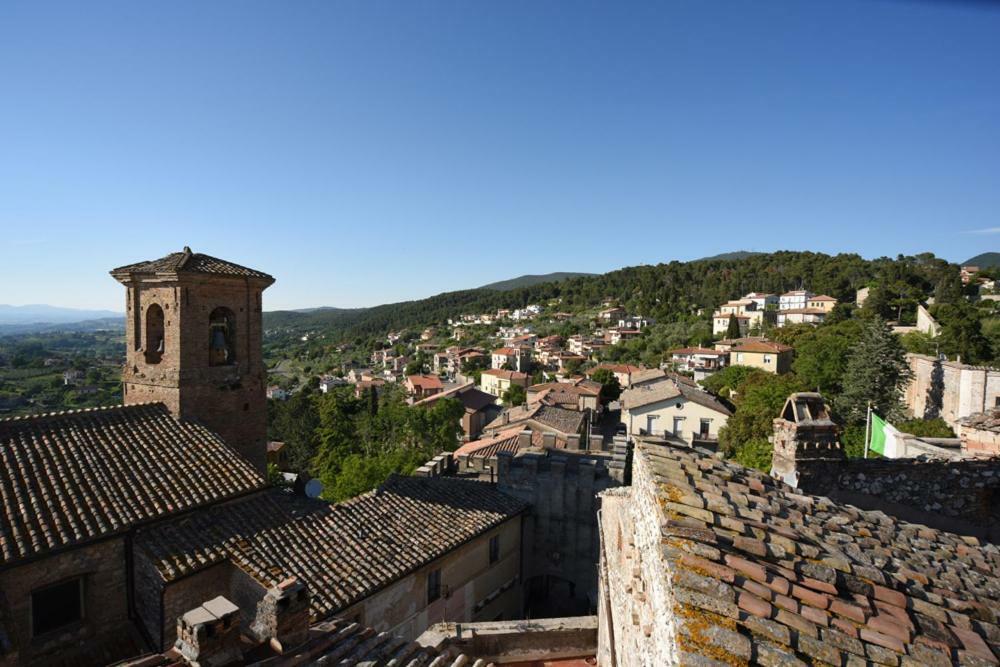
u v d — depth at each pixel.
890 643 4.75
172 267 18.48
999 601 6.11
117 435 16.39
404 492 20.22
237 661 8.07
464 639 13.74
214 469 16.67
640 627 7.23
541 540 21.91
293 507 17.31
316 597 13.73
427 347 196.00
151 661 7.69
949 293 94.25
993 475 11.32
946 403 48.62
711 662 4.38
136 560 13.83
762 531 6.29
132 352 19.94
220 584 14.44
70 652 12.83
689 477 7.89
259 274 21.30
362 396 114.88
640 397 63.19
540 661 14.23
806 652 4.50
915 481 11.44
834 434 11.38
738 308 137.00
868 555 6.54
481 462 25.59
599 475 21.05
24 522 12.35
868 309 94.69
